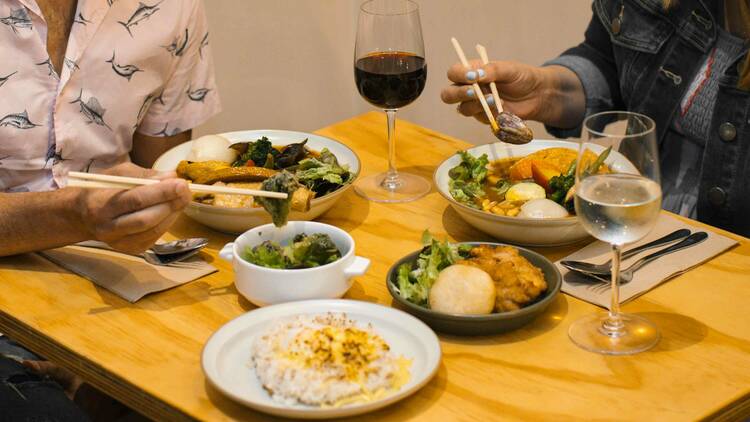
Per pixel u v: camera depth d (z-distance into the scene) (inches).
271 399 38.9
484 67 63.7
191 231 56.7
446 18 125.3
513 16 117.8
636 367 41.4
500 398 39.4
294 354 39.6
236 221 53.9
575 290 48.1
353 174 60.4
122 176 50.3
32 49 63.1
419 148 70.4
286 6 123.3
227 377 40.5
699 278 49.3
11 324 47.8
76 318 47.2
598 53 77.9
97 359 43.4
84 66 66.7
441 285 44.2
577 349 42.9
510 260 46.6
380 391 38.5
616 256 43.2
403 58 58.6
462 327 43.5
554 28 114.3
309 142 65.2
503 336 44.3
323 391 37.7
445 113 131.5
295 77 128.7
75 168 68.9
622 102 78.7
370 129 74.1
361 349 39.6
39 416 54.1
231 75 121.1
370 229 56.8
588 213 40.9
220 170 57.2
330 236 49.4
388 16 58.2
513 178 59.3
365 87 59.9
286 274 45.3
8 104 63.3
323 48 130.9
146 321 46.8
